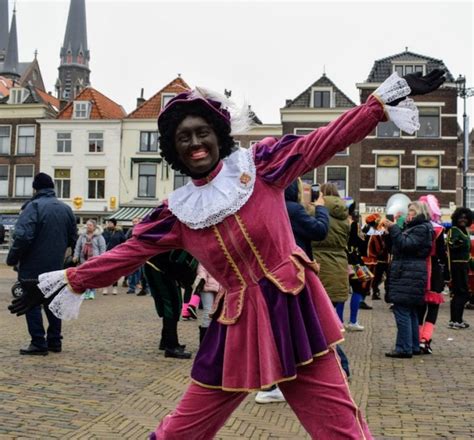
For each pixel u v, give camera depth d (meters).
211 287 6.45
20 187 36.09
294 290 2.34
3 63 91.06
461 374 5.94
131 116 35.09
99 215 34.78
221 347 2.42
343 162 31.42
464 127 26.19
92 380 5.42
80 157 35.28
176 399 4.84
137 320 9.77
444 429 4.20
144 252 2.58
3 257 32.22
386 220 6.86
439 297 6.90
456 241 9.20
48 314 6.72
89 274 2.56
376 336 8.38
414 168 30.50
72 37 98.56
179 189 2.53
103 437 3.89
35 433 3.94
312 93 32.25
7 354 6.57
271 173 2.42
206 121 2.39
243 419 4.36
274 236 2.38
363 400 4.93
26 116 36.22
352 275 8.57
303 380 2.37
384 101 2.29
